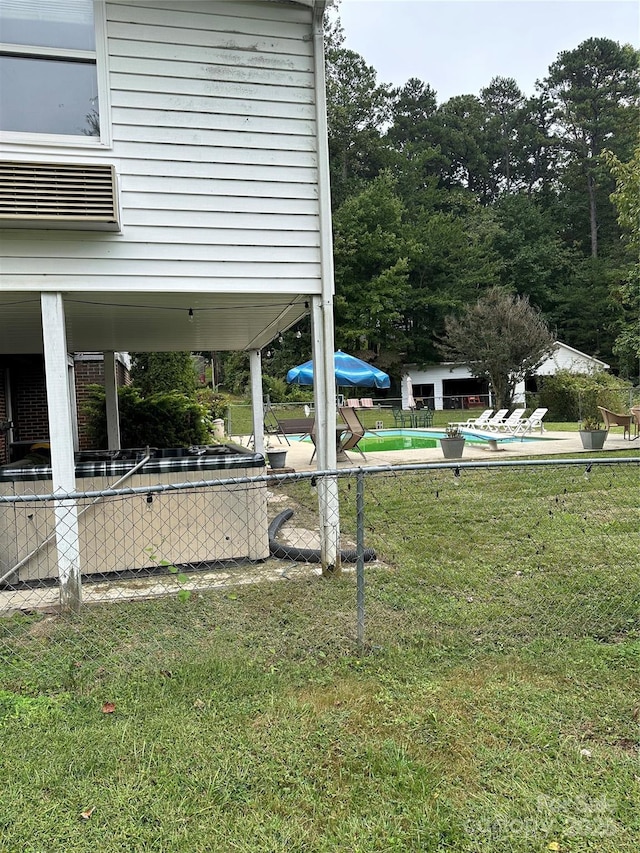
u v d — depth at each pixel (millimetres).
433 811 1966
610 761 2203
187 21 4156
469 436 15695
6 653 3279
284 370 31844
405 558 4859
